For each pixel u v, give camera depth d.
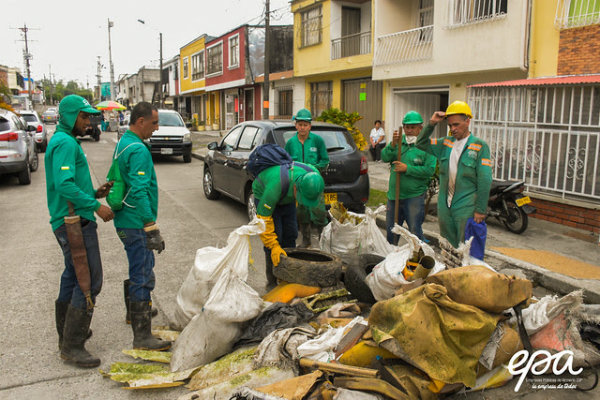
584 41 8.60
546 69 9.48
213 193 9.73
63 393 3.21
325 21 17.14
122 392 3.23
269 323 3.64
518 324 3.32
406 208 5.45
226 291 3.46
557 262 5.58
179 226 7.68
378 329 3.16
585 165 7.02
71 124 3.34
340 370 2.99
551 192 7.55
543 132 7.55
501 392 3.22
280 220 4.77
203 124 34.03
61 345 3.64
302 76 19.12
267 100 16.70
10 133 10.94
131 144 3.50
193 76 35.69
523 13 9.73
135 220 3.56
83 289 3.38
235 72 26.77
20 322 4.23
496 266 5.54
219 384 3.05
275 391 2.84
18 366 3.52
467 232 4.47
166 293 4.92
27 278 5.32
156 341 3.69
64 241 3.41
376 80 14.81
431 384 2.95
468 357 3.04
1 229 7.50
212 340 3.40
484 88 8.40
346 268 4.37
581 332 3.67
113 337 3.99
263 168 4.24
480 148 4.34
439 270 3.63
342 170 7.06
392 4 14.38
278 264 4.25
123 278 5.34
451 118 4.37
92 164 15.41
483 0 10.75
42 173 13.65
